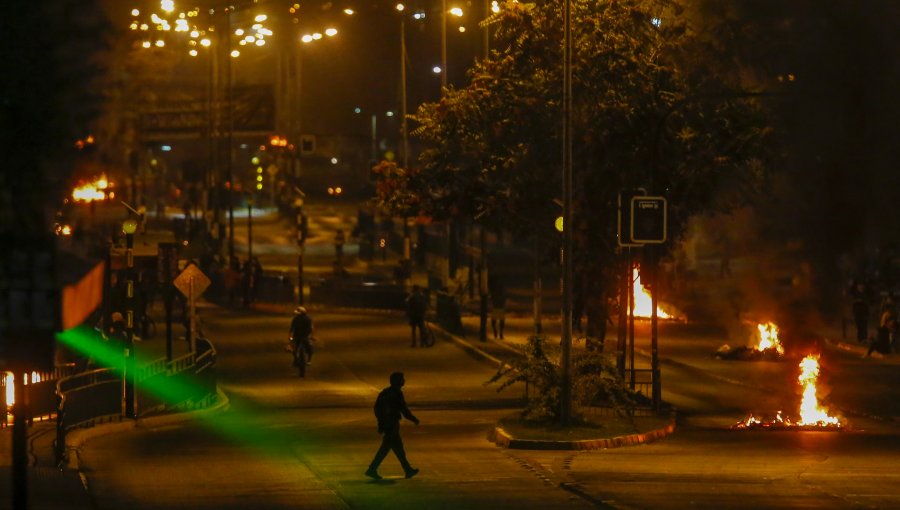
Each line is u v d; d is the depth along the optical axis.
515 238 78.06
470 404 70.88
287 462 47.19
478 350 91.06
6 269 21.09
